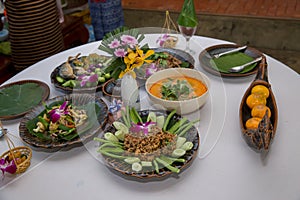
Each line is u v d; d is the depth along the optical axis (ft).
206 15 8.80
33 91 3.61
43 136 2.95
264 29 8.48
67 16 7.25
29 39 4.93
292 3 9.04
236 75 3.67
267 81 3.45
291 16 8.36
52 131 2.95
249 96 3.20
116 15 7.24
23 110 3.34
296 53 8.27
